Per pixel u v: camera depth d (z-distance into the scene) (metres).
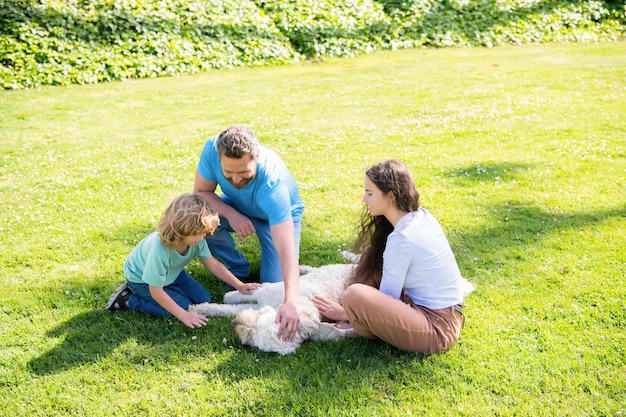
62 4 11.59
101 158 7.06
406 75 11.41
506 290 4.05
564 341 3.46
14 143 7.67
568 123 8.05
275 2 13.68
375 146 7.32
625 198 5.52
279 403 3.01
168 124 8.55
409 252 3.25
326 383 3.13
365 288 3.24
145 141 7.73
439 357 3.34
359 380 3.16
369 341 3.48
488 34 14.45
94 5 11.93
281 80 11.24
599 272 4.23
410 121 8.41
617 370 3.20
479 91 10.02
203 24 12.54
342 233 5.07
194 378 3.22
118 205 5.63
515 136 7.57
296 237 4.23
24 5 11.29
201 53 12.09
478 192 5.80
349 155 7.01
